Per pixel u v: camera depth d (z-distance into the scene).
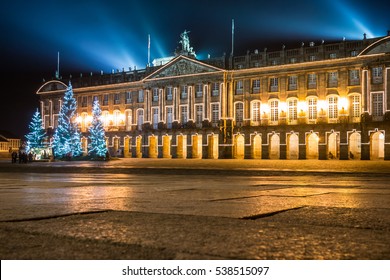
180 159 80.75
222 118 83.31
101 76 100.81
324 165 47.69
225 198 10.01
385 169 37.44
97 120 84.12
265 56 80.06
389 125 69.12
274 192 11.98
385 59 69.44
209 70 84.75
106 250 4.35
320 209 7.84
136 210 7.67
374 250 4.40
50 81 106.44
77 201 9.29
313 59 75.81
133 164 55.25
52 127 105.56
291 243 4.72
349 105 72.88
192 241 4.80
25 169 39.91
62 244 4.63
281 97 78.56
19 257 4.07
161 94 91.12
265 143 79.94
